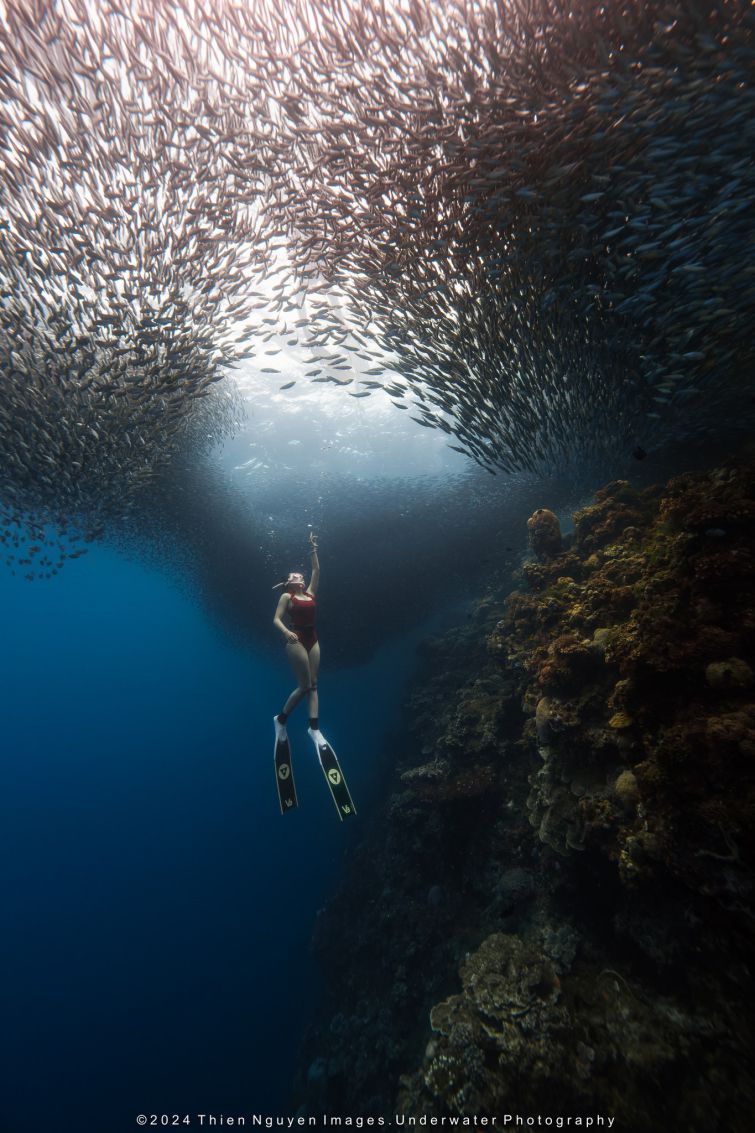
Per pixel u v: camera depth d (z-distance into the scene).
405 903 10.28
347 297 7.34
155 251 6.83
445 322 6.93
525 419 8.06
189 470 14.69
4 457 8.41
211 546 18.38
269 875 26.34
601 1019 4.43
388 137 5.68
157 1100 18.58
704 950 3.92
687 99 4.55
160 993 23.31
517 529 17.95
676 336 6.22
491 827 8.59
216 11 5.24
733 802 3.24
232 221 6.74
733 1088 3.46
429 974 8.56
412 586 20.67
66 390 7.82
